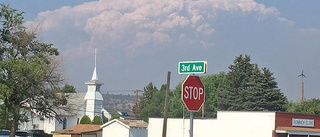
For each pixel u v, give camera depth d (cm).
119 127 5744
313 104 8338
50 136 7400
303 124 4159
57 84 4762
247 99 8856
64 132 6638
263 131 3991
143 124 6025
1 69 4303
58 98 4906
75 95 10456
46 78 4644
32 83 4497
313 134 4075
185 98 1185
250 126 4081
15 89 4488
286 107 9212
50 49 4828
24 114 4816
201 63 1180
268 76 8825
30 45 4750
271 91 8694
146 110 12788
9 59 4578
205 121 4409
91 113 10344
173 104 11338
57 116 5116
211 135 4344
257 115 4047
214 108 10438
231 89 9338
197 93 1207
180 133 4606
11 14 4612
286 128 3919
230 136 4209
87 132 6544
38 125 9169
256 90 8731
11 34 4672
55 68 4712
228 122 4241
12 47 4653
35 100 4812
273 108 8644
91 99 10412
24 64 4353
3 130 4862
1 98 4175
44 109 4916
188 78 1195
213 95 10650
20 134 6506
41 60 4691
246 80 9262
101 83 10588
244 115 4138
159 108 12638
